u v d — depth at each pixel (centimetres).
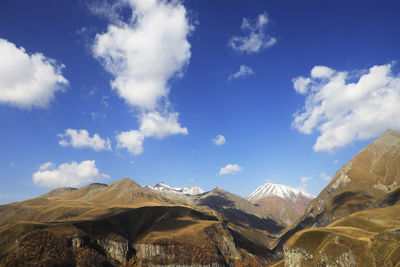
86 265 19250
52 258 18125
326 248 15725
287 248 18812
